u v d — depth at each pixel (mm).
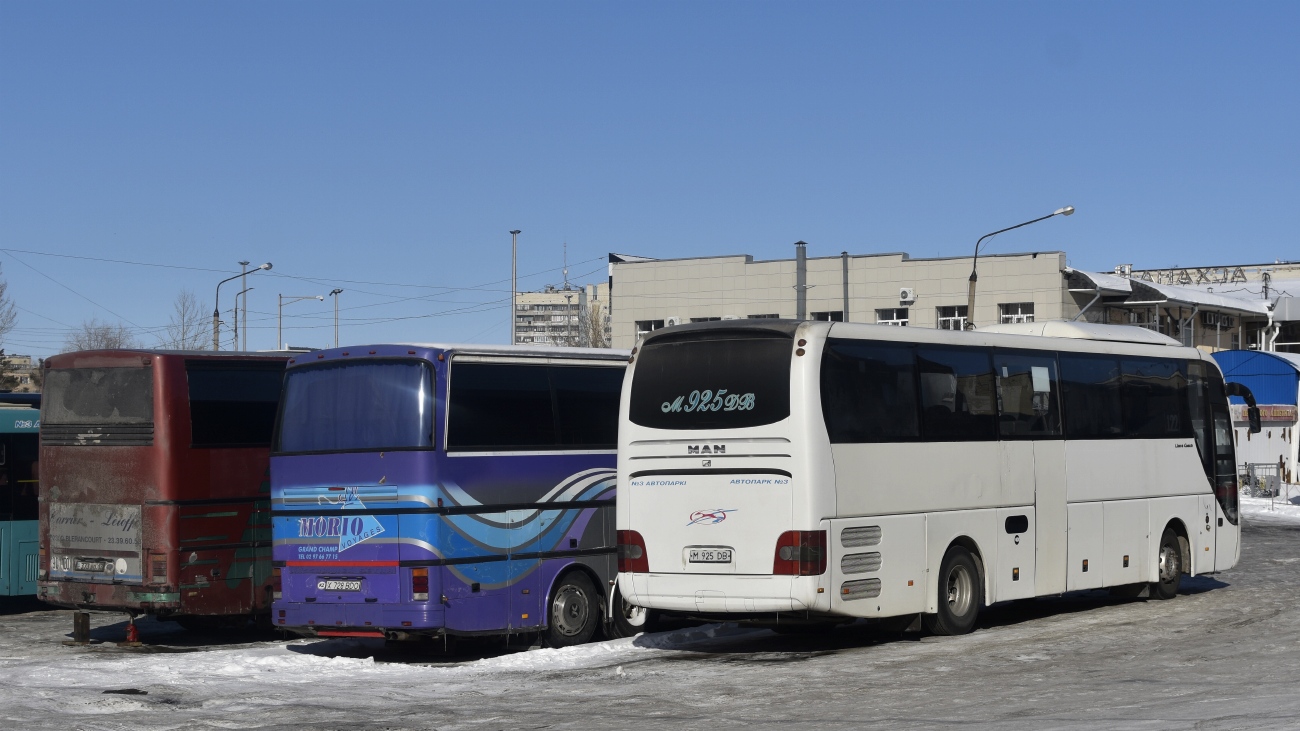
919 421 15172
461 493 14258
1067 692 11375
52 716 10992
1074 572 17562
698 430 14250
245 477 16406
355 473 14406
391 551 14102
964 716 10297
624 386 14898
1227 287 90125
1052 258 62250
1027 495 16797
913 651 14414
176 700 11781
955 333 16000
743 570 13875
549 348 15578
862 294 66250
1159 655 13672
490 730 10234
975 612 15883
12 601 22719
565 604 15375
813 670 13180
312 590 14625
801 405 13734
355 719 10797
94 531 16297
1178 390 20172
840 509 13930
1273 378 59562
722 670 13336
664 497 14414
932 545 15188
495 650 15688
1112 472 18438
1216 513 20688
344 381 14695
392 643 16469
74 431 16531
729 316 69562
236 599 16172
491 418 14703
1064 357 17812
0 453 19875
